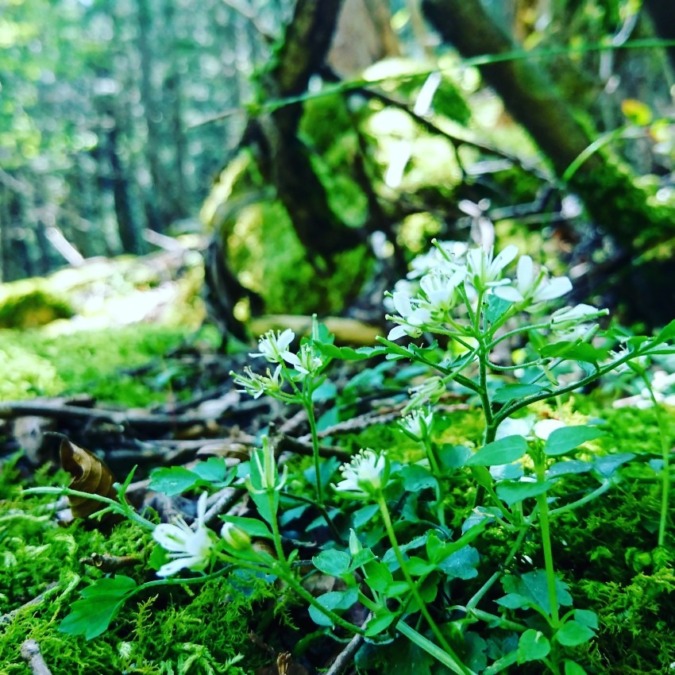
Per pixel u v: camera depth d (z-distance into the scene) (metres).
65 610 0.17
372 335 0.46
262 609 0.18
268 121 0.48
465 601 0.17
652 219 0.45
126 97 2.38
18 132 1.81
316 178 0.52
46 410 0.27
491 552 0.17
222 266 0.52
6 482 0.25
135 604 0.18
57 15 1.87
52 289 0.81
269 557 0.13
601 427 0.26
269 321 0.53
